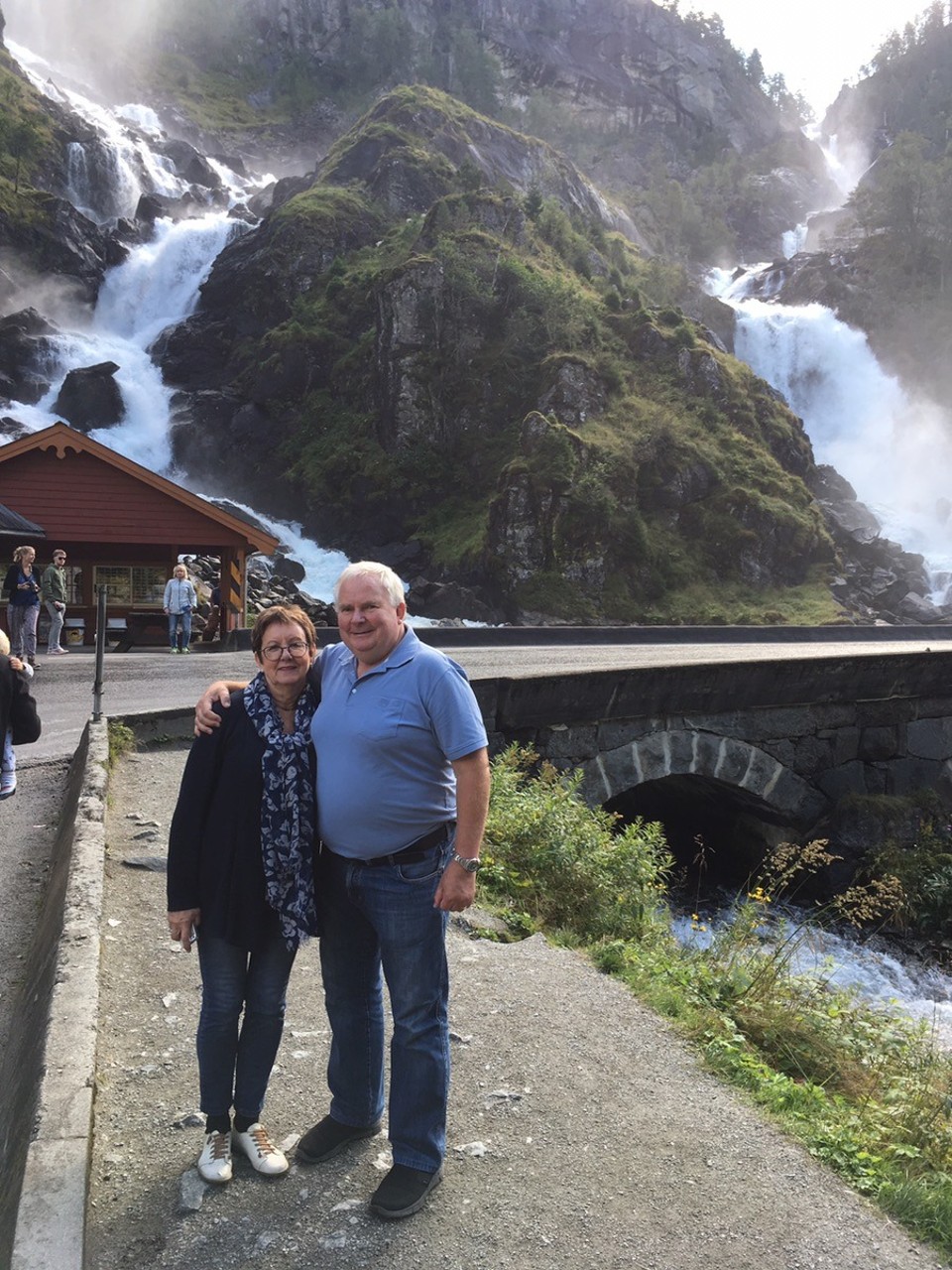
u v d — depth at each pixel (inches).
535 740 502.0
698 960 272.1
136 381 2785.4
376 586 132.0
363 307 2878.9
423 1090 135.3
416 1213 133.1
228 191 4229.8
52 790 369.1
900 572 2492.6
